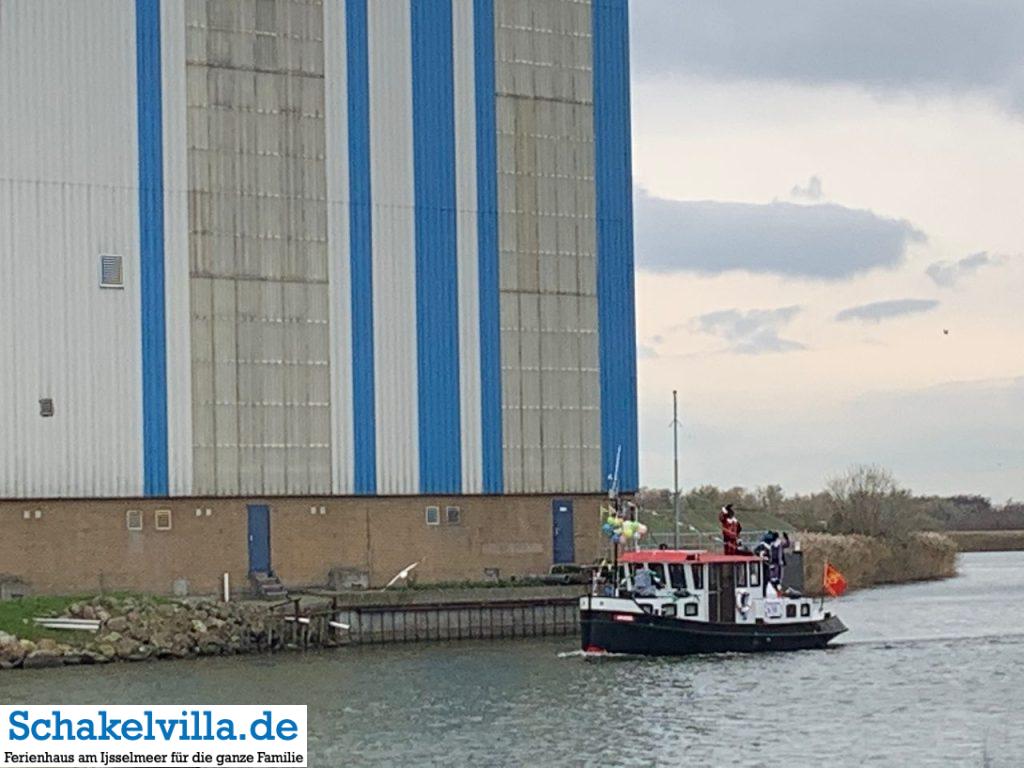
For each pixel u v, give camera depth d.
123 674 113.12
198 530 133.00
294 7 138.50
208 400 133.88
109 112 131.25
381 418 140.38
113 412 130.38
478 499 143.88
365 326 140.00
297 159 138.00
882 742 89.00
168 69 133.50
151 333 132.00
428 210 142.88
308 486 137.12
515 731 90.94
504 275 145.62
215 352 134.25
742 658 119.81
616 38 151.12
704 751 86.38
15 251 127.56
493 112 145.88
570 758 84.38
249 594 134.00
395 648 127.94
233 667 116.44
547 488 146.38
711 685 107.19
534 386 146.38
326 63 139.62
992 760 84.69
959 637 140.50
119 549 130.12
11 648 116.94
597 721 93.88
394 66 142.12
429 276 142.62
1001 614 169.88
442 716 95.06
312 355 137.88
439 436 142.50
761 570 123.69
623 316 150.38
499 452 144.75
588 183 149.38
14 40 128.25
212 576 133.25
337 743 87.69
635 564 122.25
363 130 140.62
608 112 150.38
